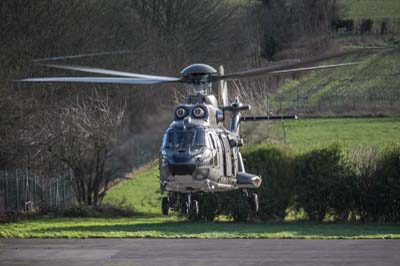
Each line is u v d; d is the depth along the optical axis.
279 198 129.62
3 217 127.50
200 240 98.00
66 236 100.31
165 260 79.31
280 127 153.25
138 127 145.75
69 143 140.88
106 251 86.12
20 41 152.12
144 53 193.75
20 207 137.62
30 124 143.75
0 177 136.50
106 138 141.25
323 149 131.75
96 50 171.25
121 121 142.88
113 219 130.12
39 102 149.75
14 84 143.50
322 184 130.12
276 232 108.69
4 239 97.75
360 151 132.88
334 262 77.94
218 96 87.19
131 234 102.94
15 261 78.31
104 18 185.00
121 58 179.00
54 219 128.38
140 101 152.38
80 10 170.00
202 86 76.94
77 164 141.38
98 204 140.00
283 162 130.25
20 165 144.88
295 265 75.88
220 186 75.75
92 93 159.12
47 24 160.75
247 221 128.62
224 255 83.31
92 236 100.62
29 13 157.88
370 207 130.00
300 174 130.75
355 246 91.88
